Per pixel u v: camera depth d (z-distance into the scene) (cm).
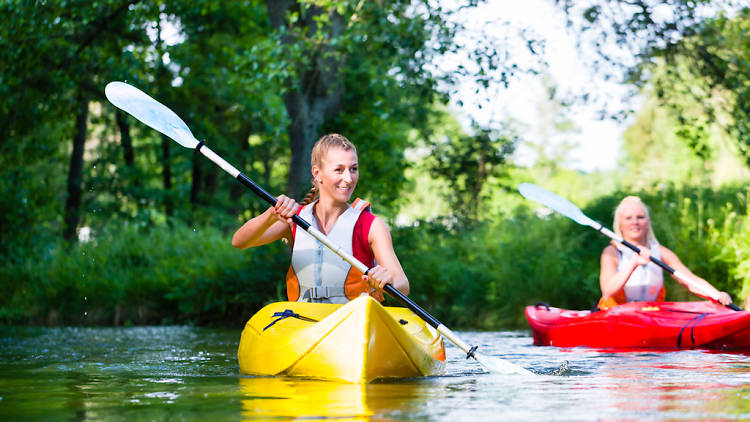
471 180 1312
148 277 1106
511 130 1304
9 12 991
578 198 1333
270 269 1073
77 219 1508
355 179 363
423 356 320
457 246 1171
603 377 313
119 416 221
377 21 978
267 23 1444
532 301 962
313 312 346
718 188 1137
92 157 1755
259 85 1009
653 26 995
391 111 1226
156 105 424
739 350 452
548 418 209
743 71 970
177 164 1933
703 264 826
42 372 355
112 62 1130
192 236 1264
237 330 857
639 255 546
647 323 488
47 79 1119
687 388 275
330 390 270
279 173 2375
